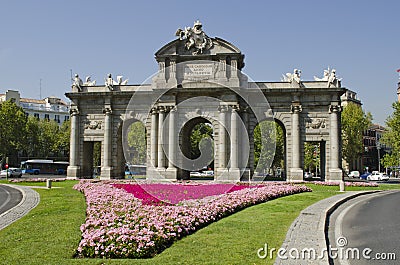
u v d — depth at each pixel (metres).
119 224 19.56
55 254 15.79
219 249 15.71
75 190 46.06
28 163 117.56
